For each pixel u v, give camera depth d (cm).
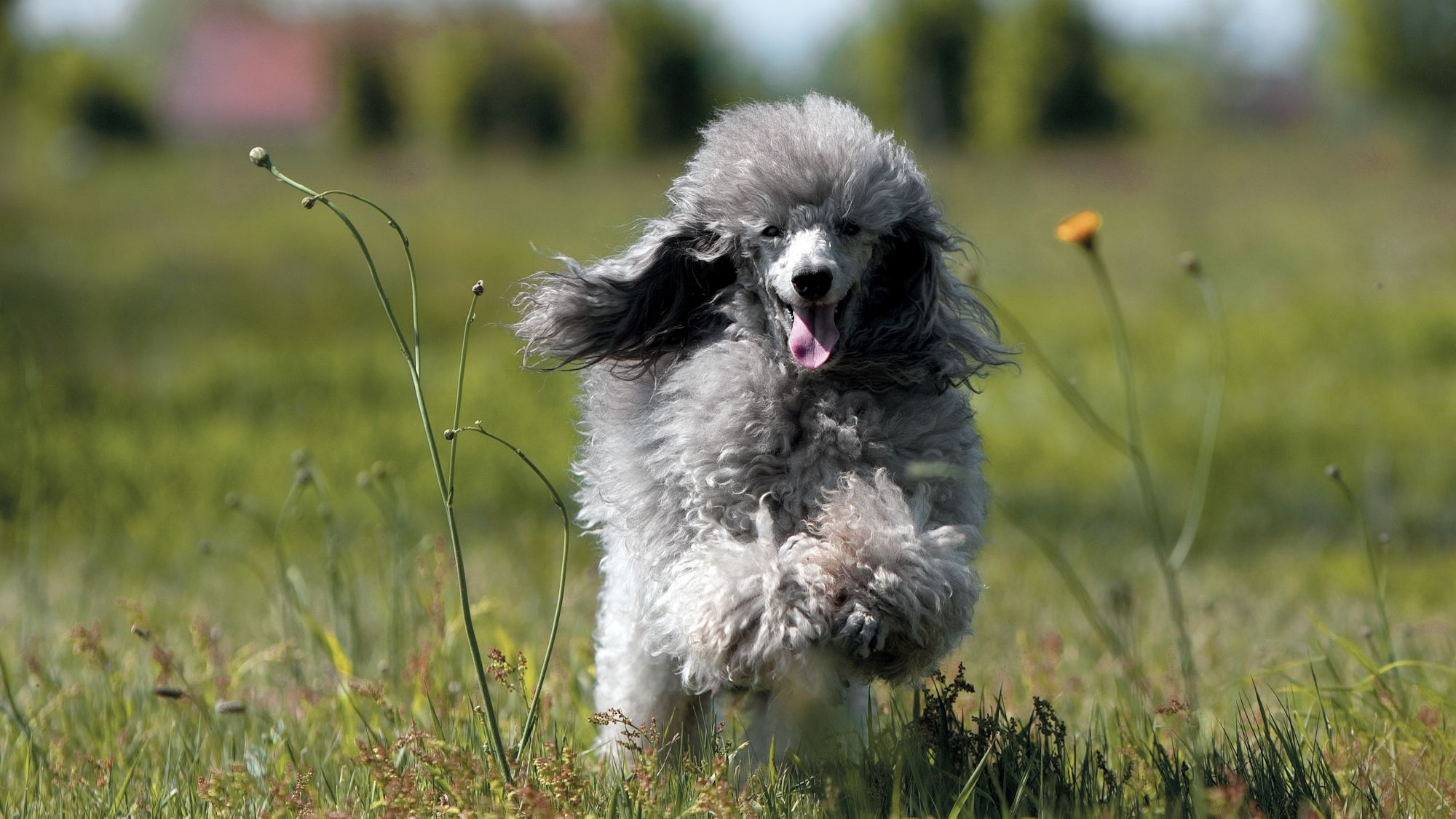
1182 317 2416
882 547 577
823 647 573
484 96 7988
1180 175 4975
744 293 658
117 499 1509
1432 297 2452
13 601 1090
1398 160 5903
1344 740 645
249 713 732
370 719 725
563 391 1866
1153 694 707
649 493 645
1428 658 848
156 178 5747
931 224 656
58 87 8400
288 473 1608
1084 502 1534
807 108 684
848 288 630
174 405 2003
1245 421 1777
